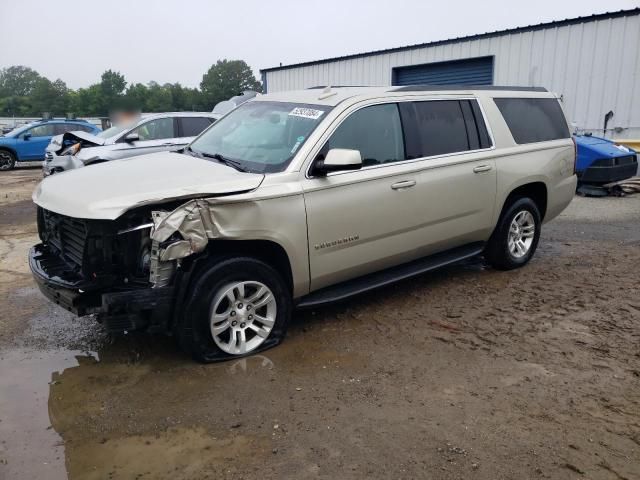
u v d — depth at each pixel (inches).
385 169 186.1
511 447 122.8
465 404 139.8
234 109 219.3
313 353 167.8
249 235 155.3
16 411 138.1
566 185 256.8
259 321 166.7
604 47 506.9
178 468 116.7
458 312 199.3
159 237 140.9
